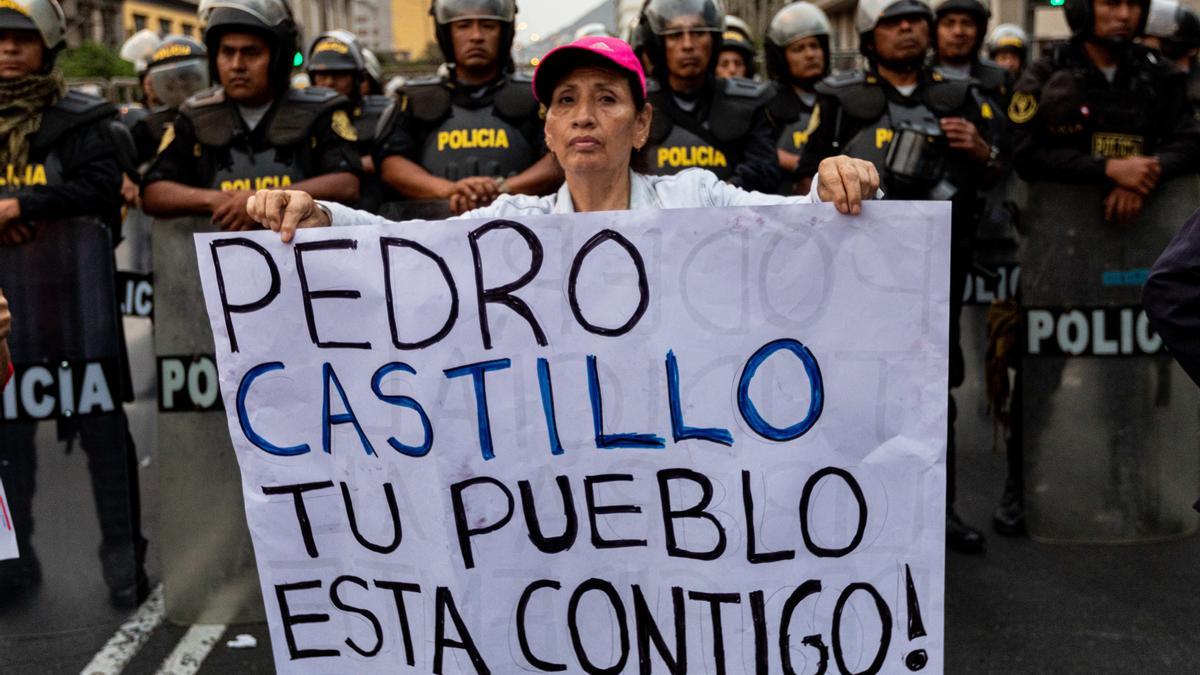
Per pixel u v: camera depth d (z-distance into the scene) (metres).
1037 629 3.44
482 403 1.92
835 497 1.88
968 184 4.11
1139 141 4.07
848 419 1.87
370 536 1.98
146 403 5.44
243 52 3.49
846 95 4.16
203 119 3.55
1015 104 4.17
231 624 3.64
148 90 6.97
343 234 1.92
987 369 4.67
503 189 3.81
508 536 1.93
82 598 3.63
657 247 1.86
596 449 1.91
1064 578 3.90
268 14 3.49
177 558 3.63
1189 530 4.35
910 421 1.86
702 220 1.85
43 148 3.43
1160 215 4.11
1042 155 4.10
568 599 1.94
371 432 1.95
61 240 3.49
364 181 3.95
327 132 3.59
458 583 1.94
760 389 1.87
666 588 1.92
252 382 1.98
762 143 4.16
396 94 4.13
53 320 3.51
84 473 3.59
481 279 1.90
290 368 1.97
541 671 1.95
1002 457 5.71
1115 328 4.17
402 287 1.92
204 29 3.54
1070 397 4.22
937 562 1.88
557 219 1.88
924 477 1.87
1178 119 4.10
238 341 1.97
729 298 1.86
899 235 1.83
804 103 6.26
